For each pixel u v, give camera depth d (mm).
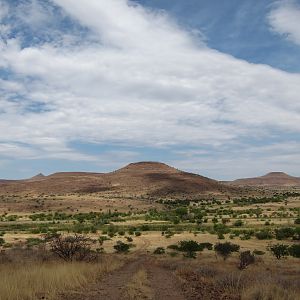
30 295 13289
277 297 13148
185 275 25438
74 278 18156
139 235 117312
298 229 103500
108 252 74312
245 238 103688
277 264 46938
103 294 15164
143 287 17125
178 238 108688
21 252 36312
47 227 148625
